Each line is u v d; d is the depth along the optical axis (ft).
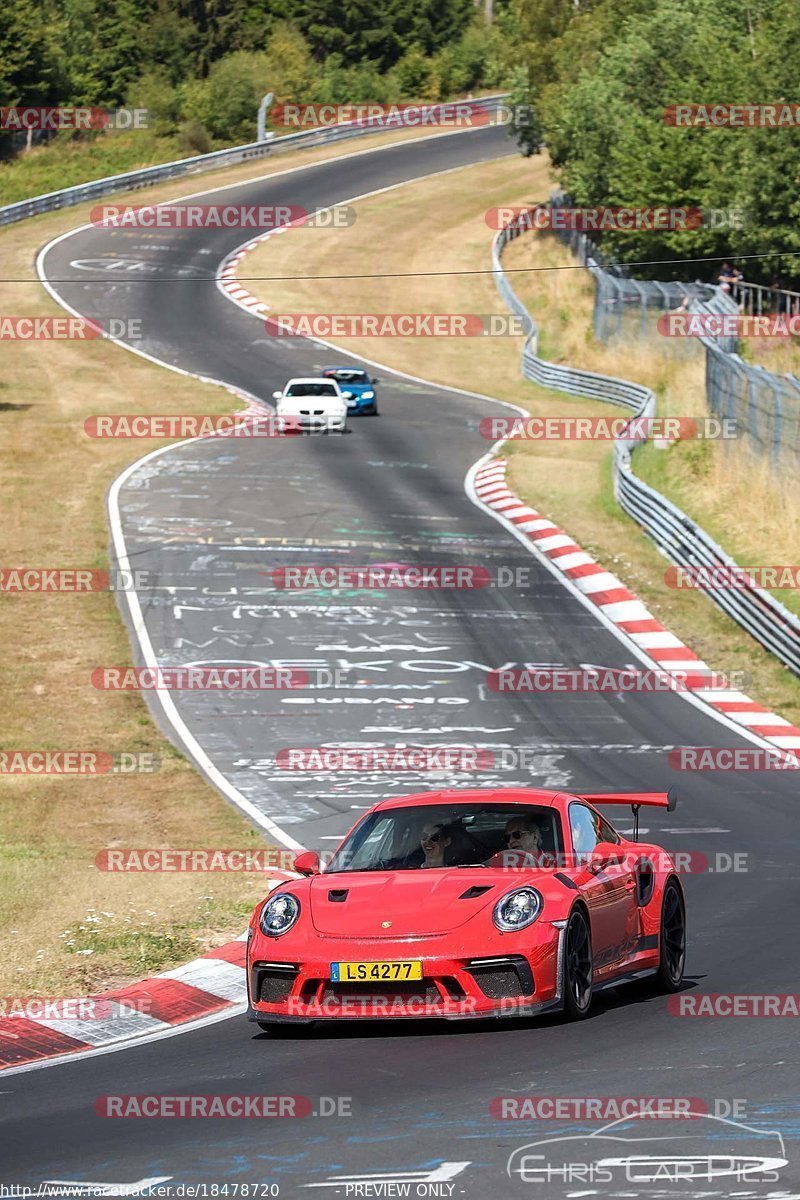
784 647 330.54
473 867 121.70
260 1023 116.37
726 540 415.64
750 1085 94.99
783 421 434.71
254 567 395.96
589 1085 95.86
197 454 538.47
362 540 424.87
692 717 294.66
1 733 278.05
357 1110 92.58
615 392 635.66
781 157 642.63
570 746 272.72
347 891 118.52
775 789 242.78
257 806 234.17
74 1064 114.62
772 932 153.48
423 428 596.70
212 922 163.43
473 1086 96.89
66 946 152.66
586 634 349.20
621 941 124.88
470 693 305.94
